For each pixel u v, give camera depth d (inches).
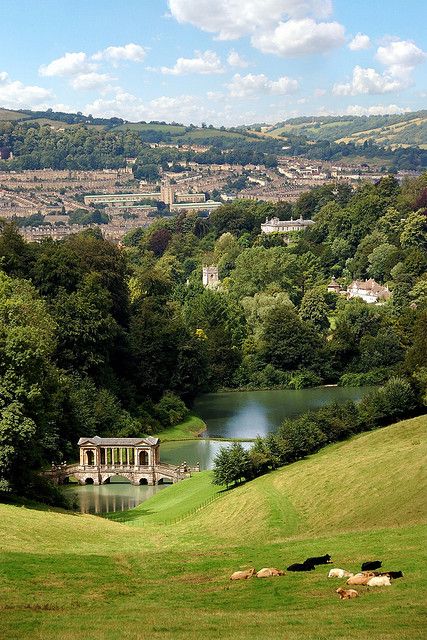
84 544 4311.0
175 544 4475.9
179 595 3065.9
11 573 3432.6
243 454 6195.9
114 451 7652.6
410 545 3521.2
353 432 7086.6
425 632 2292.1
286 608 2726.4
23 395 5319.9
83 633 2477.9
